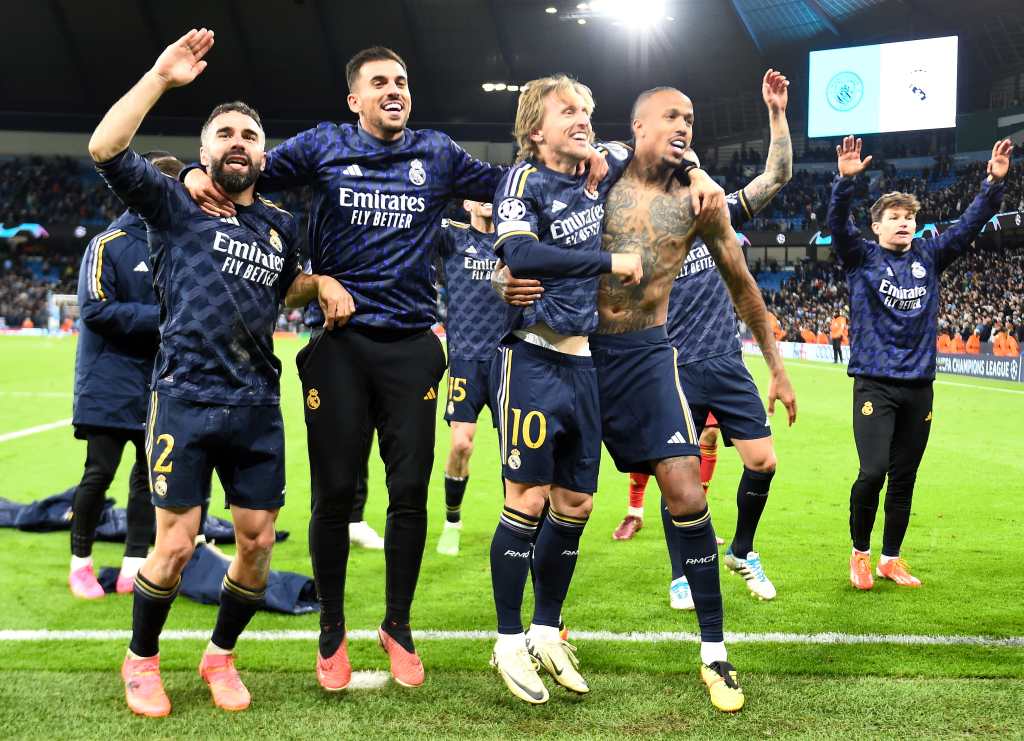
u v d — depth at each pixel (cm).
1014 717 298
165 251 308
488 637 381
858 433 452
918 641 373
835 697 315
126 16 3669
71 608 418
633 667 345
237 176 301
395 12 3681
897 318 441
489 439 1061
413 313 338
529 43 3831
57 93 3981
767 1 3419
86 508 439
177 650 365
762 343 359
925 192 3556
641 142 334
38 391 1440
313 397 332
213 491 711
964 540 556
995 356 1853
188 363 307
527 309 325
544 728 292
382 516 639
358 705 311
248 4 3634
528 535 326
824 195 3772
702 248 434
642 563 504
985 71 3659
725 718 299
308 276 332
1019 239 3161
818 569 490
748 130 4341
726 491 724
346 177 329
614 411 340
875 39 3509
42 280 3869
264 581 320
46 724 293
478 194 355
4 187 3953
